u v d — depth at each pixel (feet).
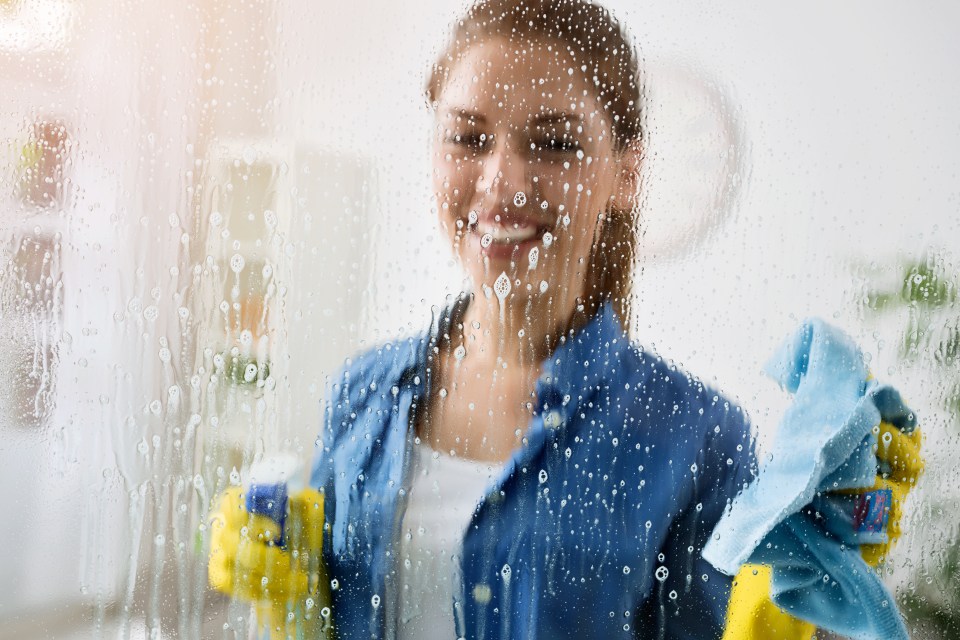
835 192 1.83
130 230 2.01
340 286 1.95
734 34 1.85
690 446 1.78
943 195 1.82
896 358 1.77
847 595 1.65
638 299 1.86
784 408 1.76
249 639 1.90
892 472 1.68
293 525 1.90
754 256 1.84
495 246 1.89
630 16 1.86
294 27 1.96
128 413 1.98
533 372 1.87
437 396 1.91
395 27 1.91
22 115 2.03
